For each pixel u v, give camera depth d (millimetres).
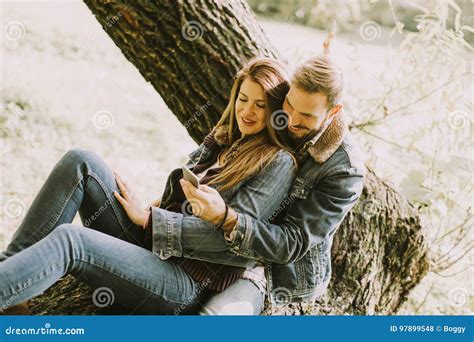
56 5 5559
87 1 2236
